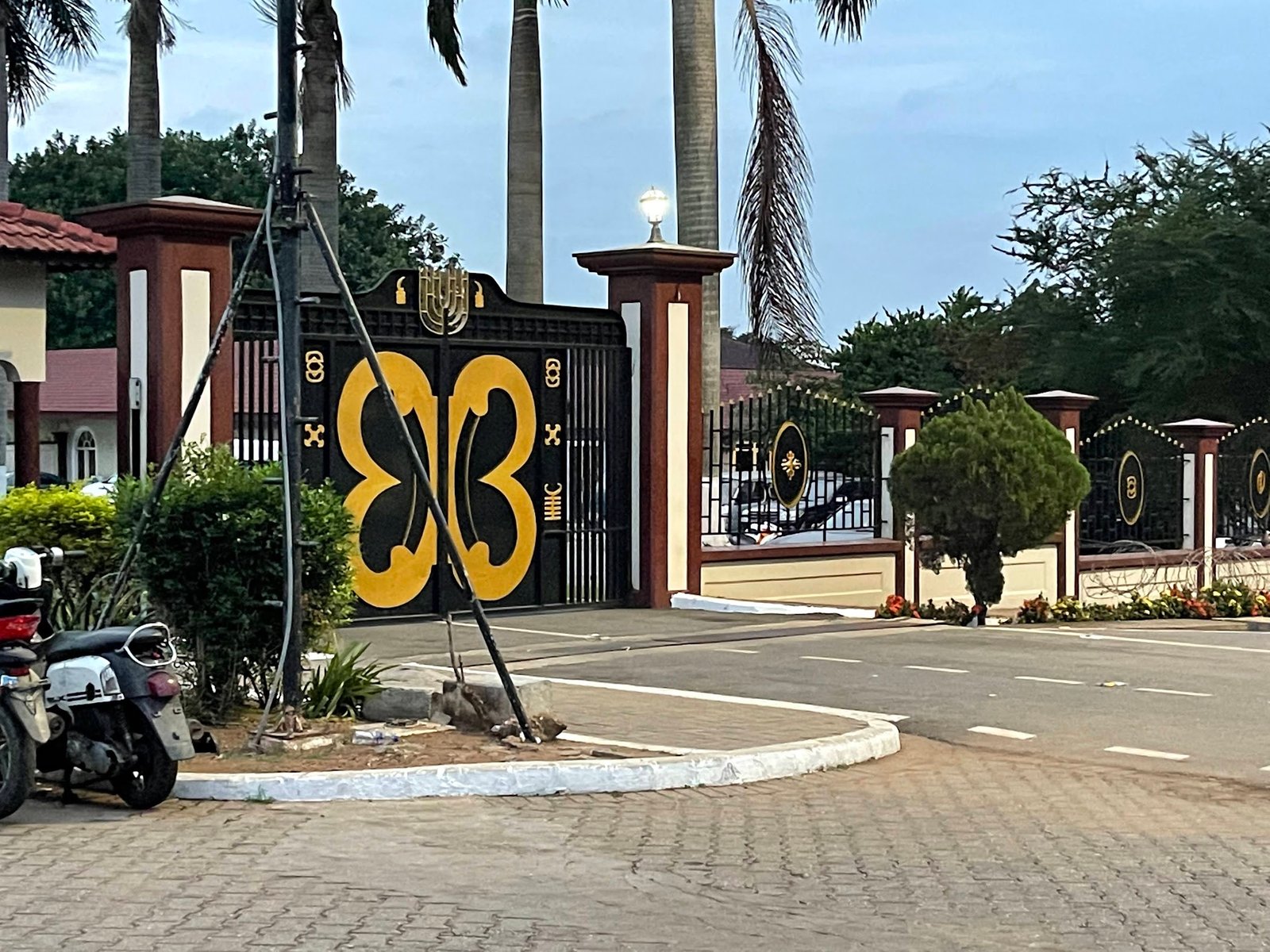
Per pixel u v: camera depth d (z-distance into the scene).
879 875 7.45
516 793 8.93
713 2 23.70
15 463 22.89
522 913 6.64
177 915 6.48
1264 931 6.68
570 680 12.90
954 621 18.56
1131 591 22.39
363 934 6.28
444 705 10.27
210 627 9.98
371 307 15.95
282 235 9.83
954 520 18.42
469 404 16.77
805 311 23.34
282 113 9.78
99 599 10.96
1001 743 10.95
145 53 30.81
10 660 7.98
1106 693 12.93
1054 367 39.28
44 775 8.73
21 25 31.81
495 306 17.02
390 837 7.88
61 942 6.11
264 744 9.44
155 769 8.30
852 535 20.91
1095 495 24.34
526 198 24.80
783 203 23.17
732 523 19.81
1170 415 37.53
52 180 54.84
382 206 53.91
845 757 10.11
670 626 16.58
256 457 15.36
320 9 22.09
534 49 24.72
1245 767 10.30
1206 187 39.94
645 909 6.76
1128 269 38.28
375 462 16.02
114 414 39.81
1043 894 7.20
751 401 19.67
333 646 11.09
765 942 6.35
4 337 22.34
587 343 17.80
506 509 17.12
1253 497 27.23
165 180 54.03
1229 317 36.88
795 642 15.61
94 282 51.97
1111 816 8.88
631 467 18.14
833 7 22.42
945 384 39.25
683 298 18.25
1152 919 6.84
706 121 23.59
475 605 9.90
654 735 10.25
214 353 9.91
